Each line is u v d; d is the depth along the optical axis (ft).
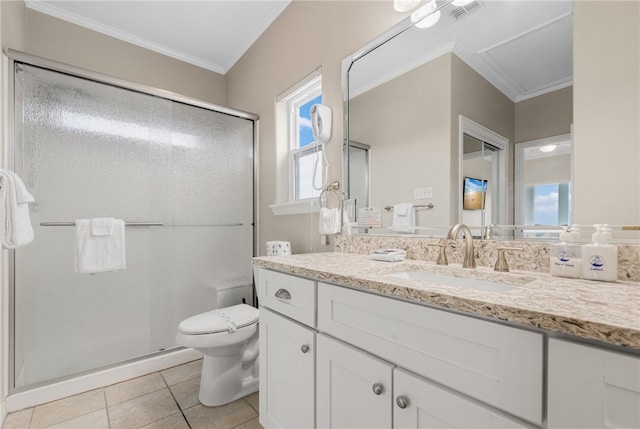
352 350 2.83
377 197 4.96
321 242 5.98
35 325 5.31
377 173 4.96
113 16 7.54
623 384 1.43
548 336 1.68
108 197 6.08
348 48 5.43
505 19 3.56
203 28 7.98
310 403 3.35
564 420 1.59
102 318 5.97
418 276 3.62
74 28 7.59
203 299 7.28
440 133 4.16
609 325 1.43
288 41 6.97
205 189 7.39
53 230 5.50
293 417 3.61
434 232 4.22
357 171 5.28
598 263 2.59
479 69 3.75
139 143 6.48
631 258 2.62
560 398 1.61
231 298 7.73
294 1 6.78
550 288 2.29
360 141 5.23
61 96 5.63
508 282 2.96
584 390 1.54
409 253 4.36
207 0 6.98
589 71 2.93
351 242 5.24
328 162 5.86
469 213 3.87
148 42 8.55
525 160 3.37
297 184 7.36
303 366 3.44
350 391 2.87
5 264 4.89
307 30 6.39
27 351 5.21
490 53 3.66
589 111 2.93
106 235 5.80
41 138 5.41
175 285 6.88
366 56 5.11
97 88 6.01
